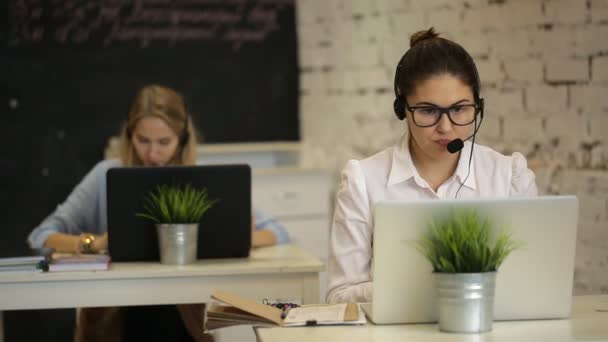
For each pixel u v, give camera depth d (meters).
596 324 1.94
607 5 3.18
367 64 4.91
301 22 5.37
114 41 5.18
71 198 3.51
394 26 4.68
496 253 1.86
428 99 2.10
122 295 2.75
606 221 3.20
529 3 3.59
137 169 2.88
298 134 5.43
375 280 1.92
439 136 2.12
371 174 2.32
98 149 5.17
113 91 5.19
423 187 2.29
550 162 3.50
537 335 1.83
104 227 3.50
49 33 5.09
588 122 3.29
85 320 3.31
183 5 5.26
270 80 5.39
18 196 5.09
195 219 2.87
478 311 1.85
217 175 2.92
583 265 3.32
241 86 5.36
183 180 2.90
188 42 5.27
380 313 1.93
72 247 3.15
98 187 3.50
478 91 2.16
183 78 5.27
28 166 5.09
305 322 1.94
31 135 5.09
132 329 3.33
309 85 5.35
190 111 5.29
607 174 3.19
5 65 5.05
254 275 2.81
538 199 1.92
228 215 2.93
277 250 3.21
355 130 5.02
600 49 3.23
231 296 2.07
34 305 2.72
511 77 3.71
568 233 1.94
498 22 3.79
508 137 3.74
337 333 1.87
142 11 5.20
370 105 4.91
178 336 3.34
